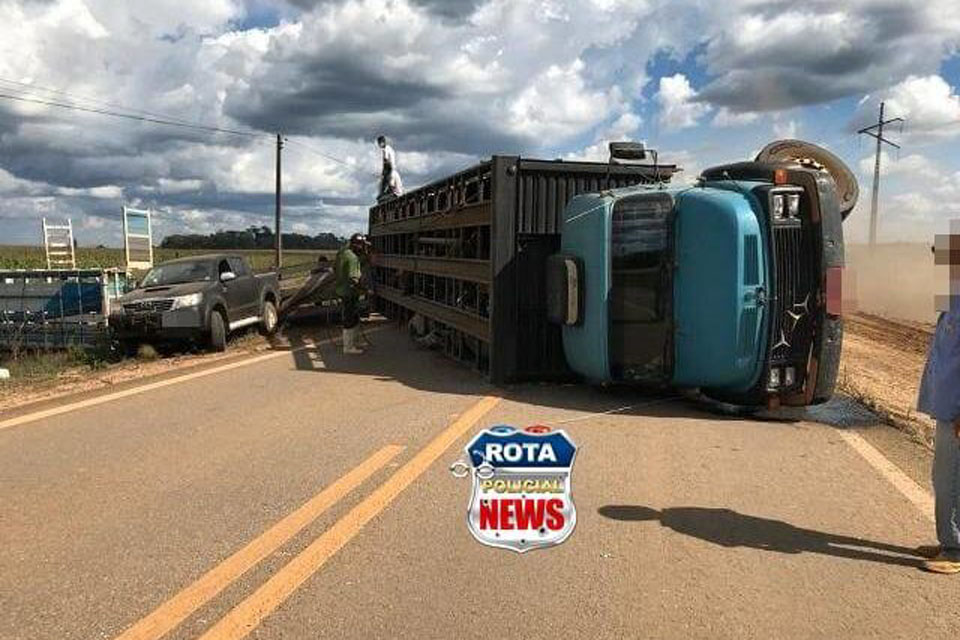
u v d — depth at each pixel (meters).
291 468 6.51
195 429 7.99
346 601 4.12
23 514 5.46
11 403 9.52
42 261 34.78
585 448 7.16
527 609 4.04
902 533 5.12
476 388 10.21
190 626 3.86
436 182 13.45
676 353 8.64
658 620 3.93
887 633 3.82
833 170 9.81
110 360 14.51
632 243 8.73
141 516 5.39
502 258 10.18
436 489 5.94
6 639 3.75
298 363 12.87
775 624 3.90
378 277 21.20
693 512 5.49
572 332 9.44
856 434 7.86
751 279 8.25
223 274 15.70
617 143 10.54
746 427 8.09
